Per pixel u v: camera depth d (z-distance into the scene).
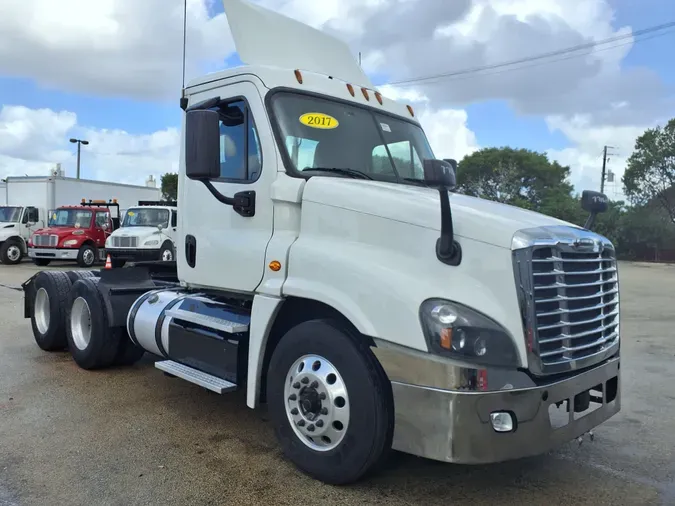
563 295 3.33
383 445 3.40
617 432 4.80
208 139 3.81
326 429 3.59
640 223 37.00
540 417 3.19
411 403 3.21
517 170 43.88
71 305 6.50
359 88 4.82
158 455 4.12
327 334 3.59
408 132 5.01
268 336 4.05
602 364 3.69
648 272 26.03
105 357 6.18
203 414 4.98
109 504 3.41
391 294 3.30
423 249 3.40
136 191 28.12
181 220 4.95
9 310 10.47
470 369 3.07
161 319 5.08
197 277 4.72
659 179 37.84
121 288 6.11
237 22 4.56
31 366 6.52
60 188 24.11
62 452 4.14
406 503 3.48
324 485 3.69
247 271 4.20
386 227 3.55
